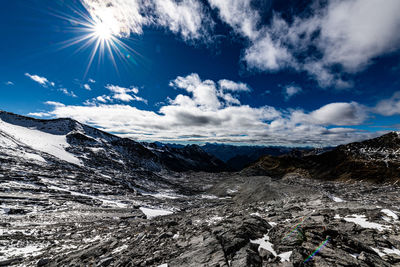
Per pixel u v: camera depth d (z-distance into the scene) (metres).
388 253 8.32
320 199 27.22
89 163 122.75
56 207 43.09
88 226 30.31
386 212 13.99
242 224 12.91
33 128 154.88
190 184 184.00
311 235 10.03
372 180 79.62
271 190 67.06
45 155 97.25
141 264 10.20
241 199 72.69
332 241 9.40
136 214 46.06
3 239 21.14
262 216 18.47
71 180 73.62
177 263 9.59
